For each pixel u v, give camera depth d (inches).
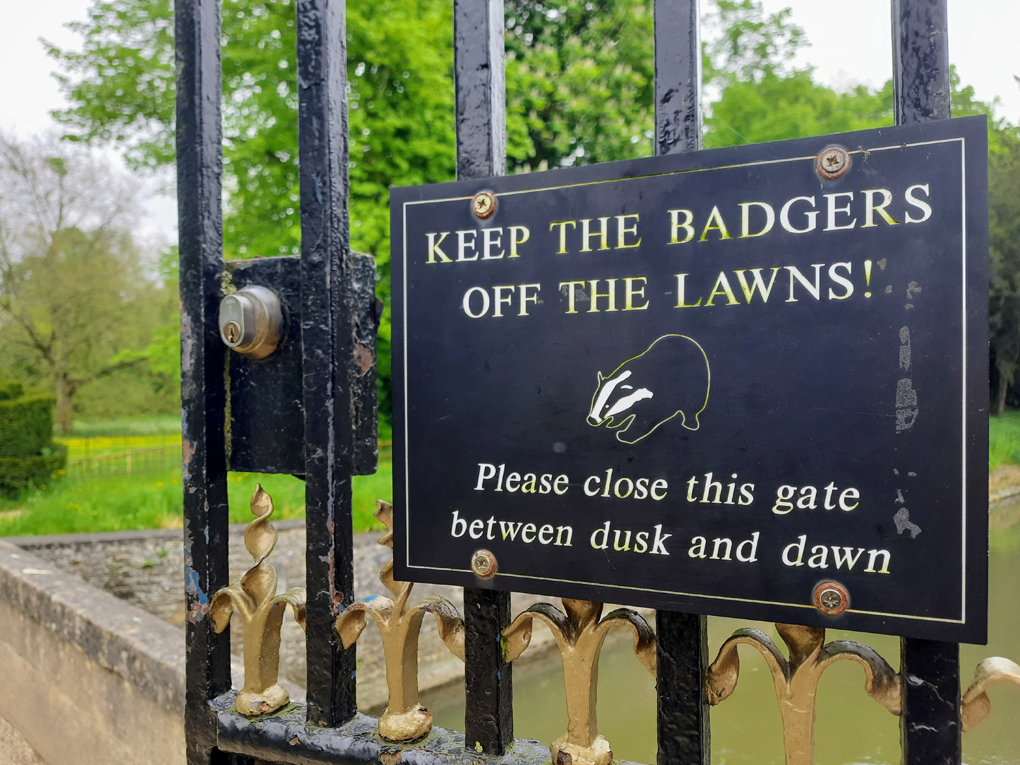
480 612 41.7
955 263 30.7
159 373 886.4
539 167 434.0
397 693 44.3
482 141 41.9
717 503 34.9
